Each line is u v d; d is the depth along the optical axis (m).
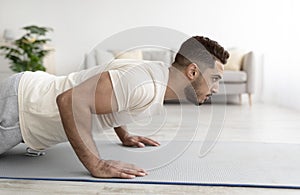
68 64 5.84
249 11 5.57
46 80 1.57
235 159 1.67
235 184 1.31
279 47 5.19
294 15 4.48
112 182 1.35
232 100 5.47
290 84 4.54
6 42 5.00
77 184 1.33
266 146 1.97
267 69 5.41
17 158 1.71
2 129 1.52
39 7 5.78
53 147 1.93
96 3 5.78
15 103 1.51
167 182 1.33
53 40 5.82
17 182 1.36
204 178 1.38
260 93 5.49
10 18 5.79
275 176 1.41
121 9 5.78
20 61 4.62
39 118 1.49
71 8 5.78
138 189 1.28
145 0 5.75
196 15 5.70
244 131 2.57
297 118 3.39
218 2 5.64
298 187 1.29
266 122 3.09
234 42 5.64
